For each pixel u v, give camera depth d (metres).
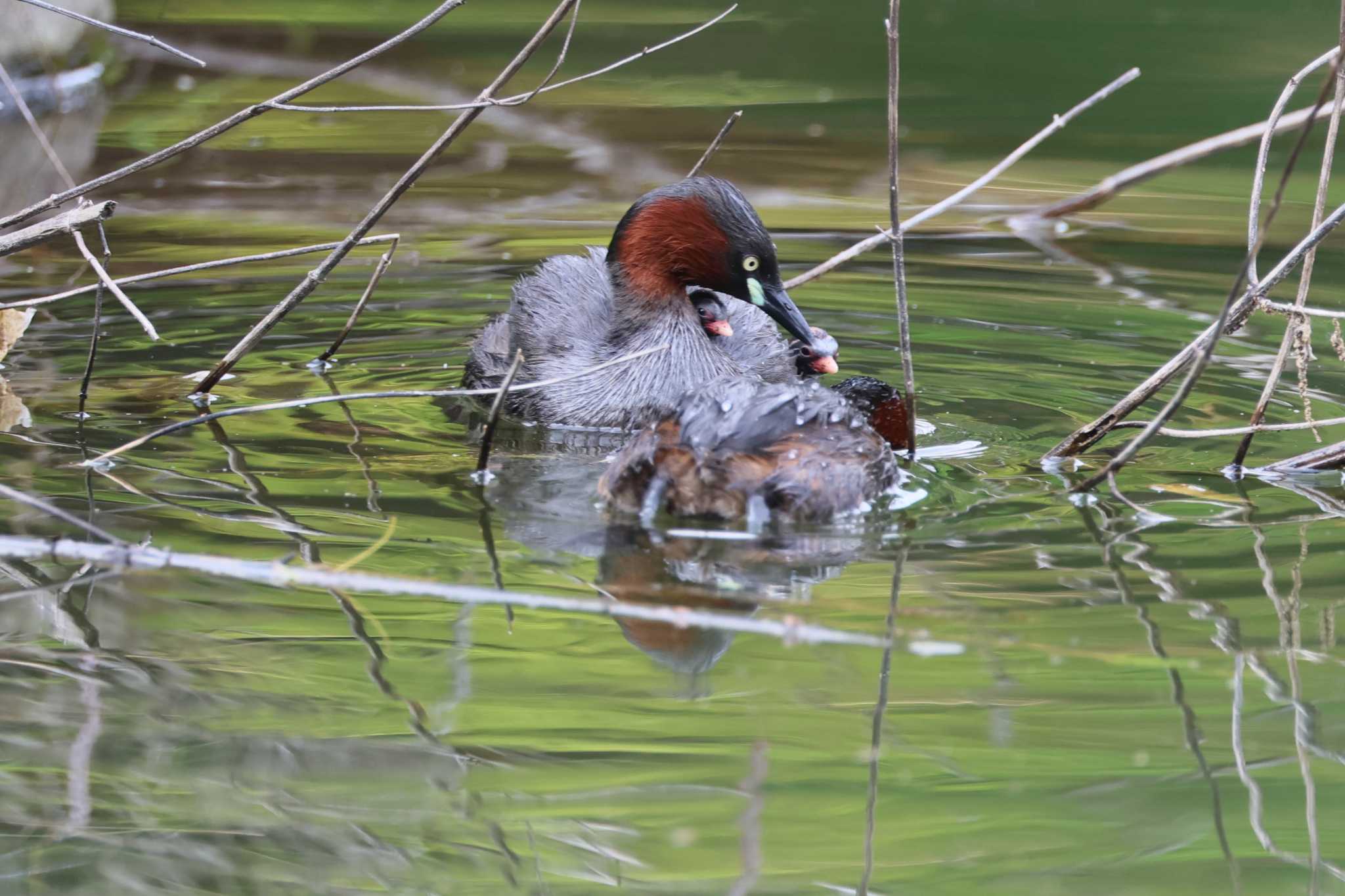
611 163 21.86
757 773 6.77
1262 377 13.07
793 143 23.02
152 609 8.38
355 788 6.61
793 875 6.06
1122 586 8.66
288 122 24.38
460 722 7.18
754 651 7.98
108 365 13.16
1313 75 26.36
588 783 6.69
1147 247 17.67
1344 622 8.17
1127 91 25.72
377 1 33.88
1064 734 7.13
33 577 8.78
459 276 16.34
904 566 8.95
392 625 8.25
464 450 11.31
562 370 12.52
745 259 12.77
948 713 7.32
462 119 11.23
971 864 6.12
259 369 13.23
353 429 11.74
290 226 18.16
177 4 32.56
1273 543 9.35
